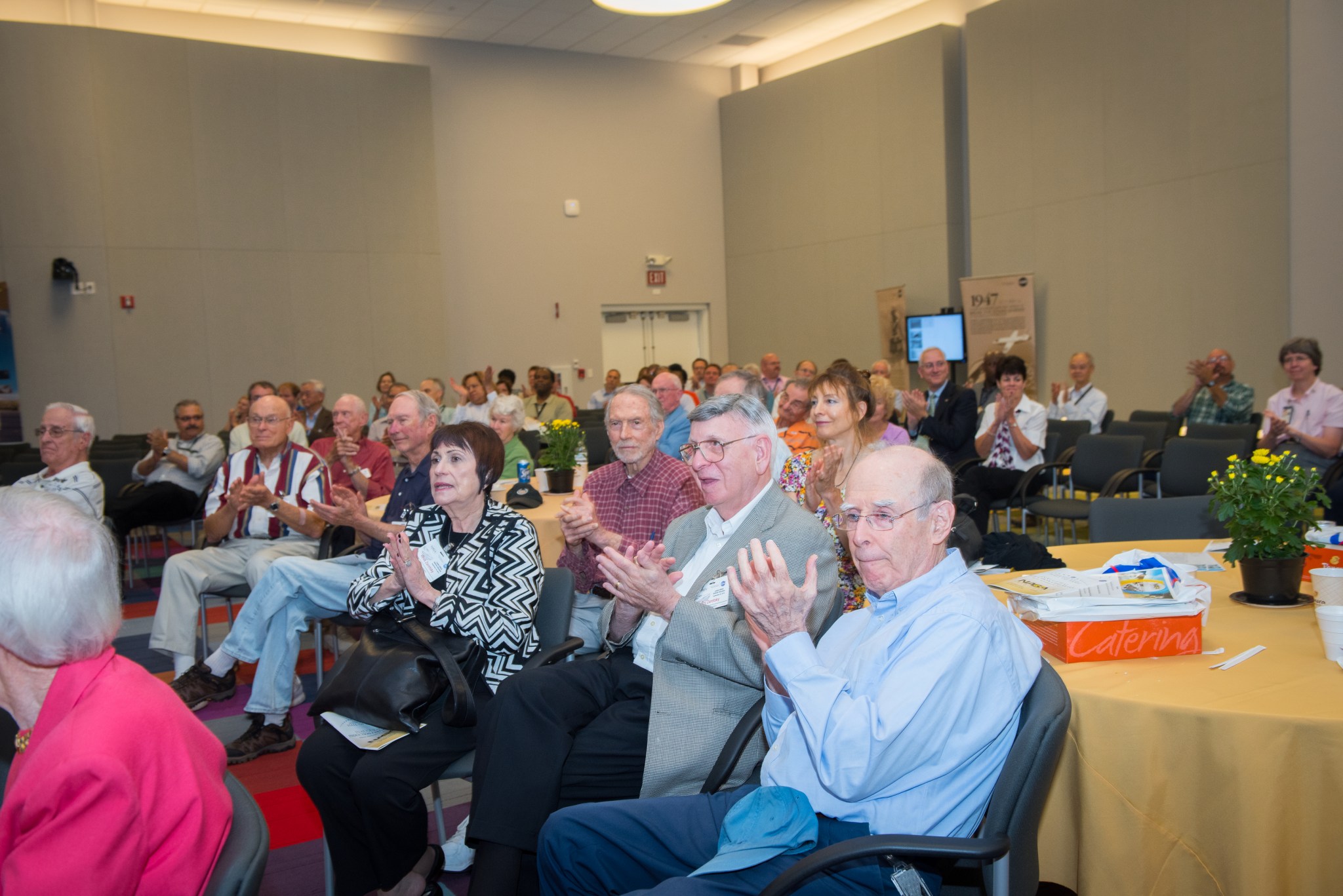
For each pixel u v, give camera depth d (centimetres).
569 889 181
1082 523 708
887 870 157
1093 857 180
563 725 217
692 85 1376
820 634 211
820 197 1259
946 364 651
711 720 207
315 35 1129
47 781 116
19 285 962
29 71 960
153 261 1023
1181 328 913
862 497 175
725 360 1426
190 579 395
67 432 442
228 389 1066
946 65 1100
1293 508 229
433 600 241
